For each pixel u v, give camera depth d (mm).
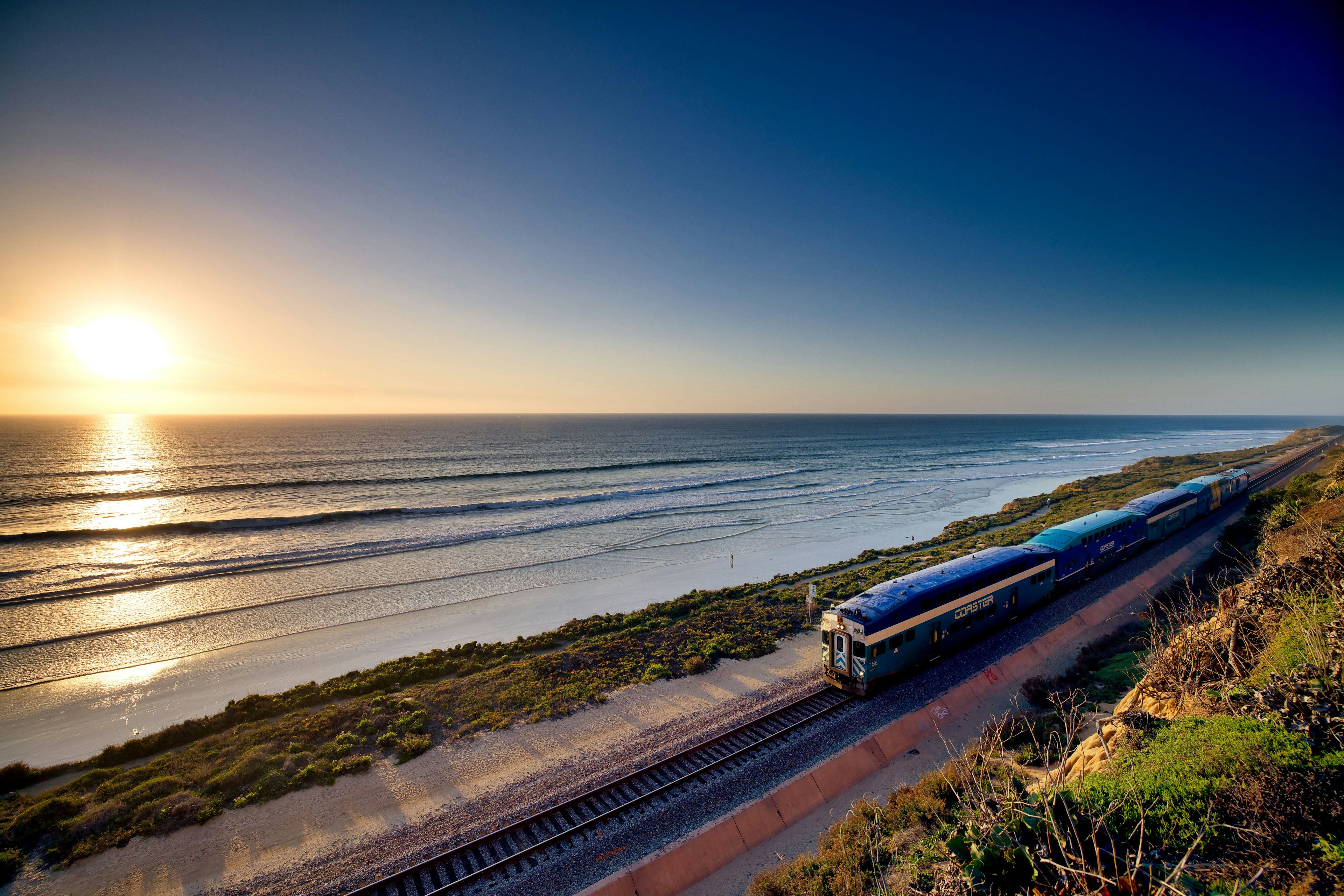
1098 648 21344
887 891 9344
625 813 14180
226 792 16031
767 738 16875
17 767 17828
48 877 13281
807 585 36938
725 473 101500
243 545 50469
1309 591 12648
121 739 21875
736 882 12281
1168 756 7789
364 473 93375
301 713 21062
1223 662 12094
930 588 20438
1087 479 81125
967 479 94688
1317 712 7445
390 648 30281
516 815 14523
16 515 60312
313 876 12961
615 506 69125
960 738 16938
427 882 12469
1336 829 6105
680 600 34531
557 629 31422
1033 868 5992
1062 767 7555
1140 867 5973
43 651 29922
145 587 40000
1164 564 30016
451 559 47375
